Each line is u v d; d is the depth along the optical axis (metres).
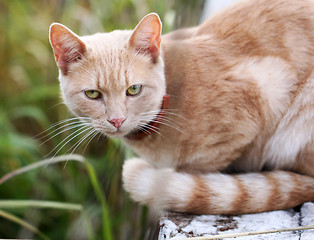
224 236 0.65
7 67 1.11
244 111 0.73
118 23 0.95
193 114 0.72
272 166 0.76
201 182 0.71
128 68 0.70
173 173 0.72
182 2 0.88
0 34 1.12
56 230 0.95
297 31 0.74
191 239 0.65
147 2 0.94
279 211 0.70
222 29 0.76
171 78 0.74
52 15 1.07
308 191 0.71
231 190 0.70
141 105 0.71
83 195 0.94
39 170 0.97
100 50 0.71
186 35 0.78
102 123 0.71
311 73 0.72
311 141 0.72
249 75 0.73
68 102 0.74
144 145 0.75
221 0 0.95
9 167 0.97
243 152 0.76
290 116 0.73
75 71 0.71
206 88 0.73
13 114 1.04
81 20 1.01
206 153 0.74
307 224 0.67
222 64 0.74
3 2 1.12
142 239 0.80
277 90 0.73
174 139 0.73
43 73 1.09
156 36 0.71
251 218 0.69
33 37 1.11
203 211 0.70
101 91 0.71
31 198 0.97
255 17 0.75
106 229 0.78
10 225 0.96
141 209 0.83
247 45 0.75
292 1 0.75
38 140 1.00
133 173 0.74
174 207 0.71
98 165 0.94
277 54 0.74
